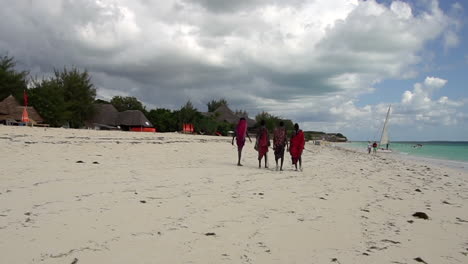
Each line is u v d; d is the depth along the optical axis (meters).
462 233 4.79
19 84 43.34
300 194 7.04
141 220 4.45
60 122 43.03
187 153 15.62
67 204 5.04
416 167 18.78
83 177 7.45
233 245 3.71
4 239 3.51
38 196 5.45
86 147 13.81
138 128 52.53
